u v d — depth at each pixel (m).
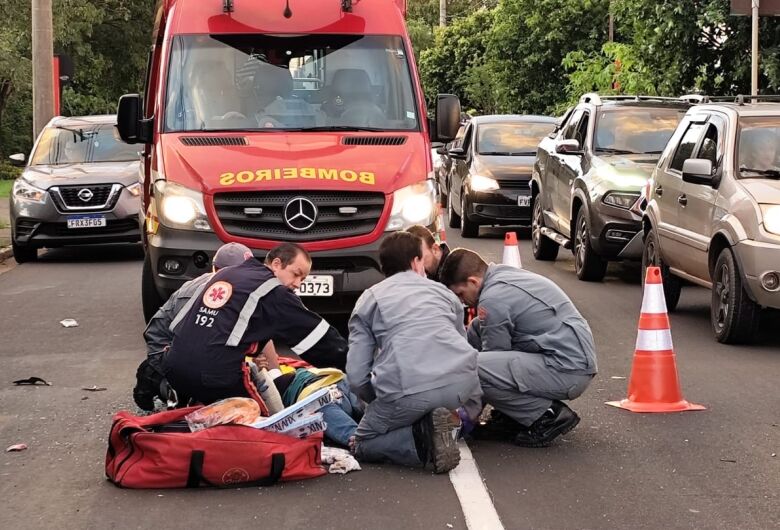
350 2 11.04
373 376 6.35
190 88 10.53
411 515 5.62
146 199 11.23
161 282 9.61
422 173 9.86
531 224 18.55
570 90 31.06
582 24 33.47
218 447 6.00
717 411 7.74
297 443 6.15
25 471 6.43
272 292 6.62
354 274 9.52
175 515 5.64
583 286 13.80
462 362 6.34
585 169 14.31
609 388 8.47
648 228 12.60
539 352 6.89
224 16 10.92
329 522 5.52
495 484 6.14
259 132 10.28
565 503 5.82
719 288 10.22
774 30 18.62
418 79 10.85
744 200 9.91
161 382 7.21
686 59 19.67
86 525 5.52
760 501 5.86
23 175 17.09
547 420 6.88
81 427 7.40
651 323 7.86
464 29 54.25
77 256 17.80
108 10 41.50
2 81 35.75
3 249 17.84
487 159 19.81
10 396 8.29
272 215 9.48
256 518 5.58
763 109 10.94
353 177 9.58
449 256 7.09
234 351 6.52
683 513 5.67
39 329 11.12
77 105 41.84
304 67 10.73
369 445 6.44
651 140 14.73
